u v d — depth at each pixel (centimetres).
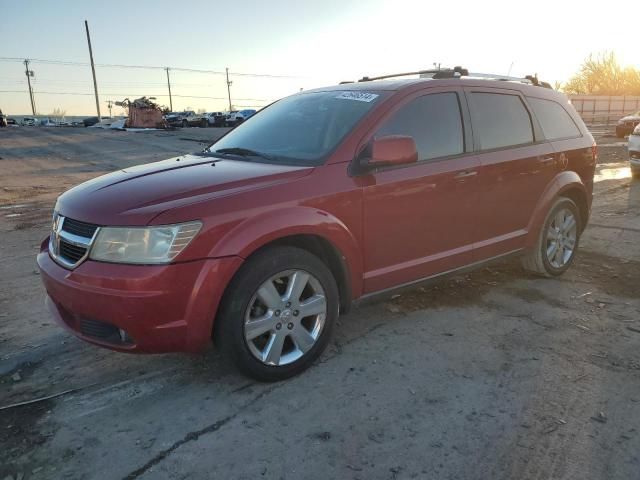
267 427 280
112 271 278
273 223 302
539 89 499
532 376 327
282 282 321
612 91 6191
